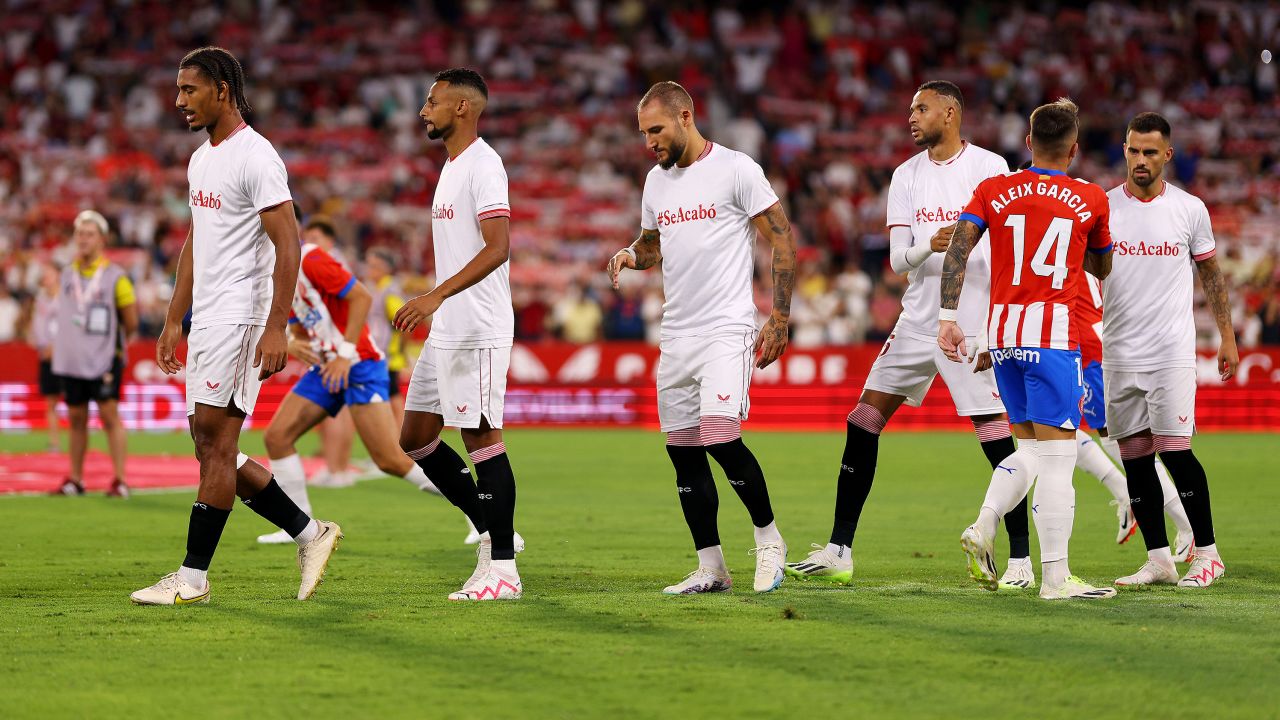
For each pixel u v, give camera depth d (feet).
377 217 303.68
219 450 70.44
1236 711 47.83
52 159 327.06
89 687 51.37
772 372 249.55
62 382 133.80
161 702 49.16
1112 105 362.53
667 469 166.20
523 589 77.05
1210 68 383.04
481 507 73.82
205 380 69.56
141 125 355.15
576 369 249.14
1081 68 375.66
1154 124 80.79
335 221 298.97
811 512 119.44
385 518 116.78
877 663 55.31
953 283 71.77
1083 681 52.19
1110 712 47.75
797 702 49.11
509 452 192.85
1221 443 209.05
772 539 75.77
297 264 69.41
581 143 345.51
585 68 376.07
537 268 281.13
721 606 69.46
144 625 63.82
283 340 68.39
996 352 72.69
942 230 76.07
